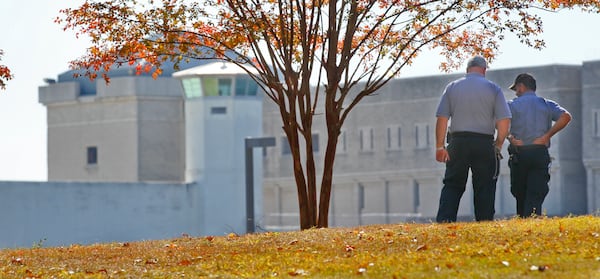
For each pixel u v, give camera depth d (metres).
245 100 130.38
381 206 164.62
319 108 165.12
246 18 38.03
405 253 25.08
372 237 28.67
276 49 41.12
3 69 41.81
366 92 40.16
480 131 31.56
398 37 40.75
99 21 38.19
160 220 127.19
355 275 22.36
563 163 148.62
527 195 33.41
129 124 164.75
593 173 147.62
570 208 149.00
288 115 39.47
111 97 165.75
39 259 30.05
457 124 31.70
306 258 25.91
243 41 39.12
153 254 29.41
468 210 148.25
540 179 33.28
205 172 129.62
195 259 27.59
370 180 165.38
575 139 149.00
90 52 40.09
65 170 172.75
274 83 39.28
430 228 29.22
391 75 41.28
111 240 123.62
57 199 120.19
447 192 32.00
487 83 31.56
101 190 123.44
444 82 158.50
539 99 33.41
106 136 167.75
